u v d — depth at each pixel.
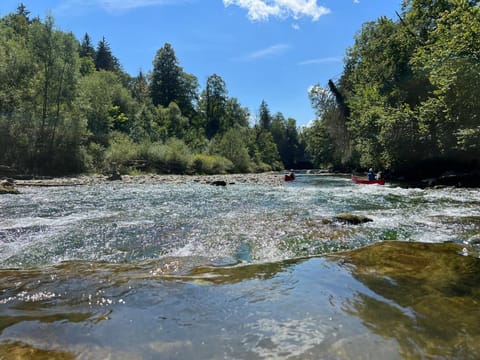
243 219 8.34
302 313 3.08
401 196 13.60
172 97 76.00
